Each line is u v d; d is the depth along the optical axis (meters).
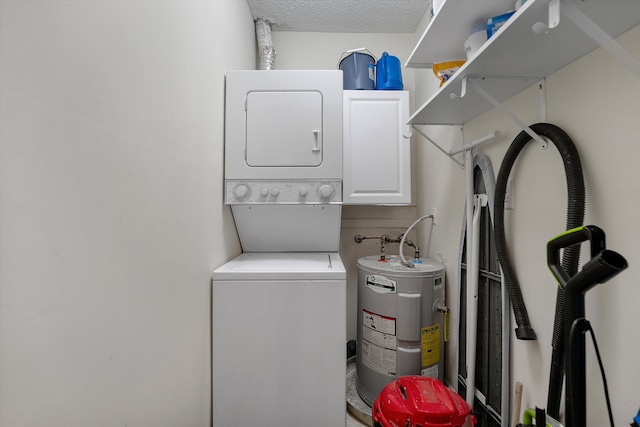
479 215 1.50
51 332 0.52
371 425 1.68
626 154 0.79
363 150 2.12
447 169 1.94
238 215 1.75
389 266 1.81
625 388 0.79
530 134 1.06
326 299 1.38
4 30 0.44
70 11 0.56
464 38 1.39
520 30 0.79
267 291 1.37
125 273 0.73
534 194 1.14
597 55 0.88
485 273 1.48
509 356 1.27
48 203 0.52
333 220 1.80
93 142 0.62
